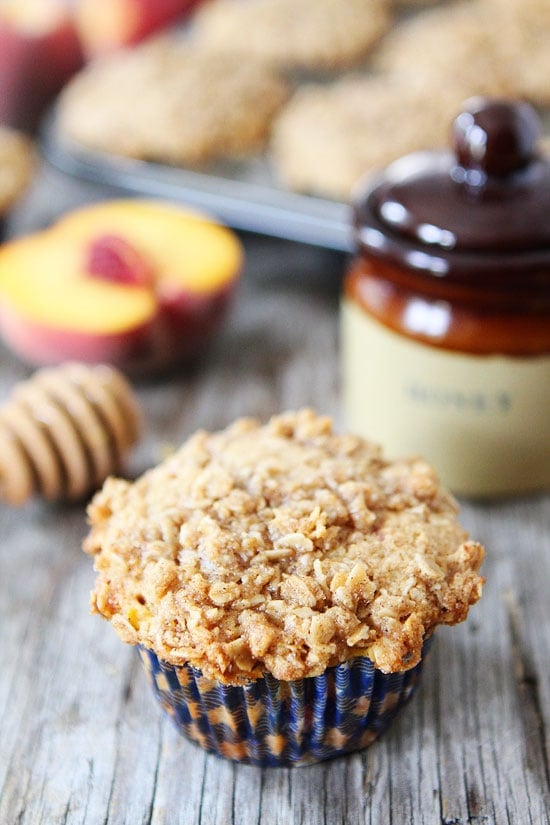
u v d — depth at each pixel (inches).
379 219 19.2
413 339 19.1
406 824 16.7
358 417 20.3
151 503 17.1
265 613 16.1
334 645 15.9
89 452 19.7
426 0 29.9
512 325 18.8
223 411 21.9
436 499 17.2
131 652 18.4
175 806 16.9
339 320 23.7
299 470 17.2
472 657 18.3
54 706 17.9
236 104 25.5
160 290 21.7
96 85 26.2
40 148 27.4
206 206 23.8
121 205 23.5
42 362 22.2
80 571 19.4
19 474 19.4
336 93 25.8
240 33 28.2
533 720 17.6
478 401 19.2
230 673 15.9
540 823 16.7
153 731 17.6
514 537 19.7
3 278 22.0
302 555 16.4
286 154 24.7
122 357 21.6
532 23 27.1
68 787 17.1
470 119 18.7
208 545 16.4
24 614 18.9
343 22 28.1
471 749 17.4
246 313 23.9
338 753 17.2
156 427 21.6
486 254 18.5
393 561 16.4
